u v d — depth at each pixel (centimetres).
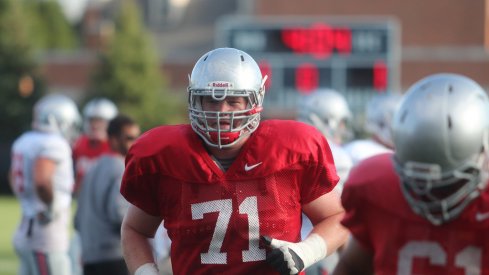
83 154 3206
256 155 1223
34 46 9781
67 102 2559
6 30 9625
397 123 1066
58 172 2348
